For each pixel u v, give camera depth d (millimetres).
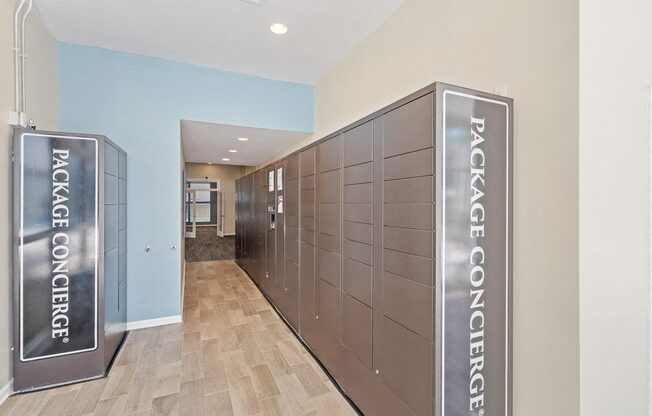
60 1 2736
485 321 1637
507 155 1712
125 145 3639
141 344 3188
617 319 1497
